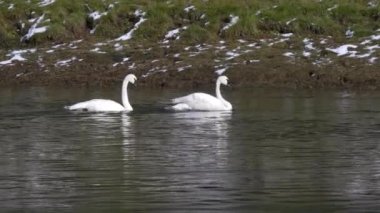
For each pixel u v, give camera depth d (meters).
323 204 13.00
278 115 23.09
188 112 24.14
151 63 33.06
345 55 32.69
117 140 18.92
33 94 29.05
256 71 31.34
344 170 15.43
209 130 20.38
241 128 20.70
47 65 33.66
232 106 25.44
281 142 18.55
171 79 31.50
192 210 12.73
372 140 18.70
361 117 22.41
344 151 17.36
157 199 13.35
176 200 13.27
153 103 26.34
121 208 12.86
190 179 14.70
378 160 16.34
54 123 21.78
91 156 16.94
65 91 30.06
